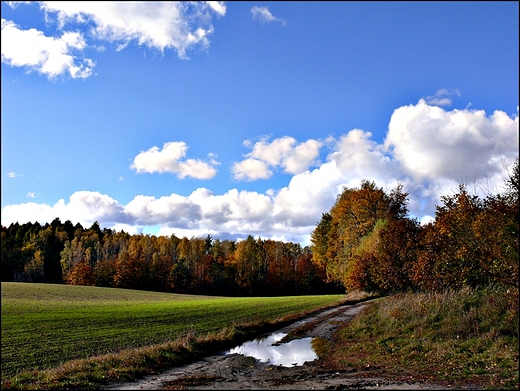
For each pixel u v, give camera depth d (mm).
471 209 21078
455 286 22875
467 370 12133
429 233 25234
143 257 108250
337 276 59250
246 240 111250
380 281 39562
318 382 12461
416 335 18141
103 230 149500
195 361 17688
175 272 103812
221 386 12578
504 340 14055
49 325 31969
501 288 18594
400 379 12016
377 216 49594
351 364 15422
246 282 104250
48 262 113750
